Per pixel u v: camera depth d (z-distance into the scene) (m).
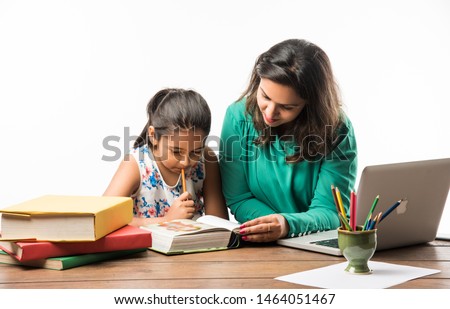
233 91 2.87
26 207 1.34
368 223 1.25
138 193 1.90
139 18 2.81
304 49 1.67
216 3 2.86
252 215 1.88
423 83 2.94
